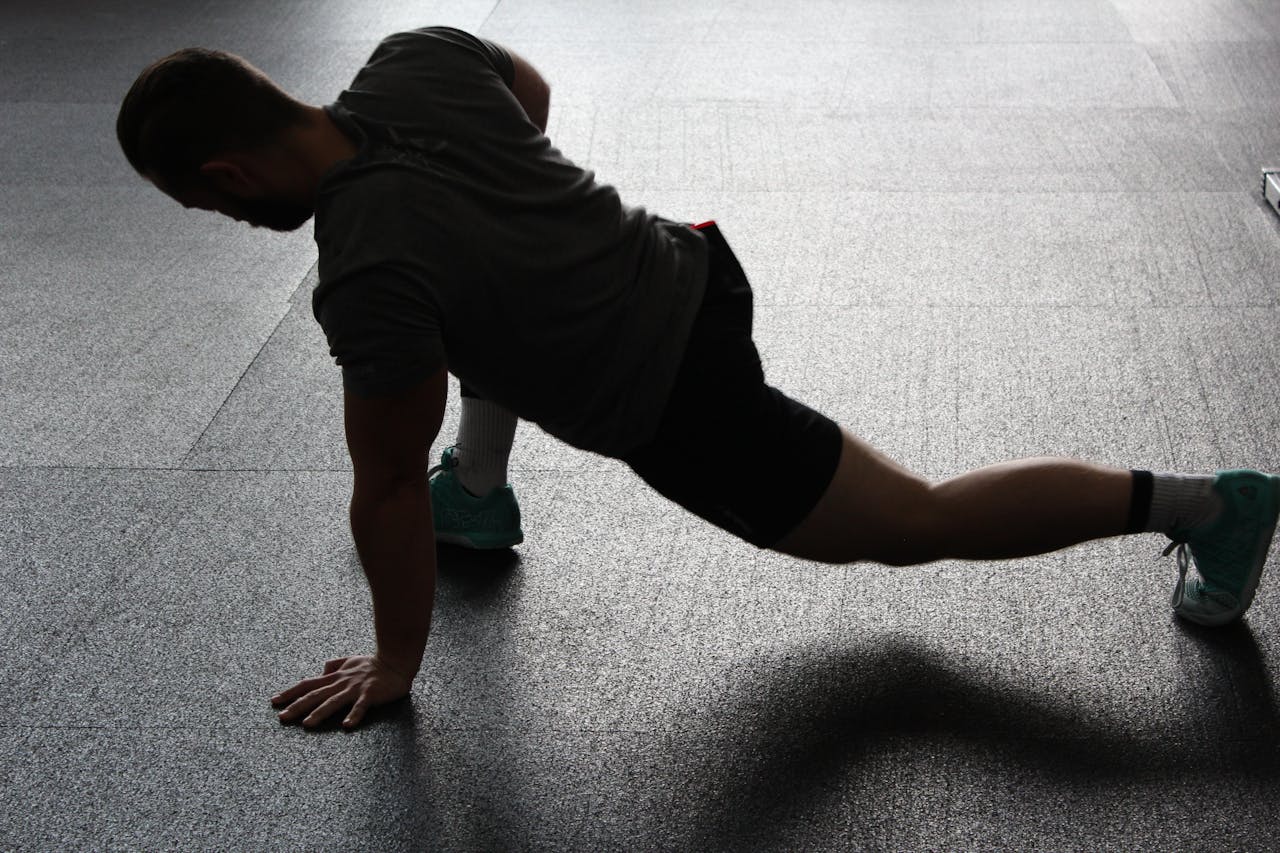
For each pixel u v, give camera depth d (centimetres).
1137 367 246
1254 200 316
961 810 153
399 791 159
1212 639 178
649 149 359
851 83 405
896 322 266
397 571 158
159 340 271
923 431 228
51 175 355
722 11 485
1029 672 174
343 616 190
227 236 319
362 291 130
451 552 202
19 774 164
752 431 145
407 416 138
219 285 294
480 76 139
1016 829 150
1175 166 337
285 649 184
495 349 139
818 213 318
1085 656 176
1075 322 263
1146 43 432
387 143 134
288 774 162
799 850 149
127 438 237
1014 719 166
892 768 159
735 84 407
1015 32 449
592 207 140
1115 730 164
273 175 136
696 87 405
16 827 156
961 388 241
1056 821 151
